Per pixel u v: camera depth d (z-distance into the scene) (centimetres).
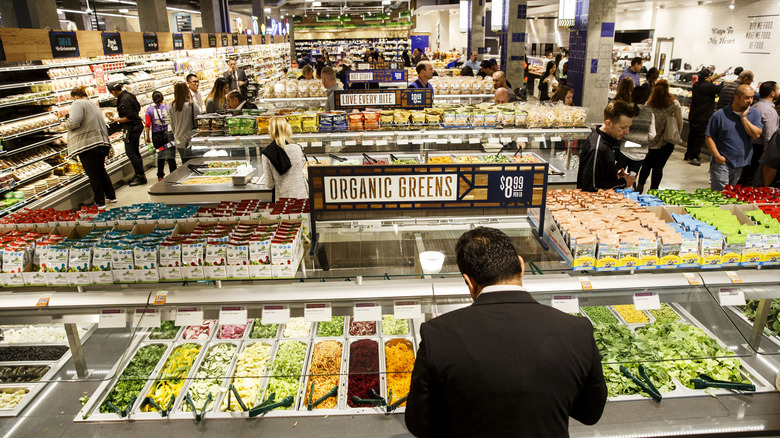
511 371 145
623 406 253
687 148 973
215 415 246
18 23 850
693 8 1377
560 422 149
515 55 1355
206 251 241
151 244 246
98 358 270
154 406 252
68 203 768
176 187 533
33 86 728
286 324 305
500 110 562
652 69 898
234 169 609
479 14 1889
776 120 639
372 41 2808
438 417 155
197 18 3102
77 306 238
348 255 261
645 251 247
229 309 239
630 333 293
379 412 248
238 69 1550
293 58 2797
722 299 248
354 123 531
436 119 536
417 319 300
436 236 272
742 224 284
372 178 245
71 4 1561
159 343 288
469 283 169
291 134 505
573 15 805
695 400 256
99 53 862
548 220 269
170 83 1207
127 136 877
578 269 248
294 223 268
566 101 739
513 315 153
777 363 276
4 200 658
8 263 243
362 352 281
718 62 1282
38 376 269
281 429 240
